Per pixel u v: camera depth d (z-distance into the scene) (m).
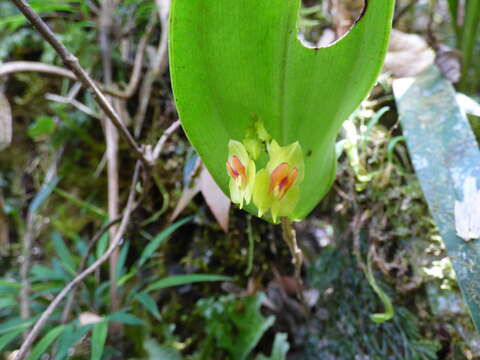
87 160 0.25
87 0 0.24
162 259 0.22
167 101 0.23
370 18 0.09
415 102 0.15
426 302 0.14
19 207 0.26
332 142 0.11
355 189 0.17
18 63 0.17
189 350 0.21
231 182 0.11
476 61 0.23
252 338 0.19
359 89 0.10
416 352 0.15
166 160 0.22
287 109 0.10
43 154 0.26
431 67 0.16
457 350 0.13
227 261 0.21
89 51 0.25
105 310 0.21
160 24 0.24
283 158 0.10
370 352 0.17
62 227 0.25
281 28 0.09
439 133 0.14
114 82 0.24
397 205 0.15
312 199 0.11
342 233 0.19
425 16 0.26
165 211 0.22
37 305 0.19
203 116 0.10
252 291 0.20
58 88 0.26
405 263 0.15
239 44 0.10
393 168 0.16
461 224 0.12
